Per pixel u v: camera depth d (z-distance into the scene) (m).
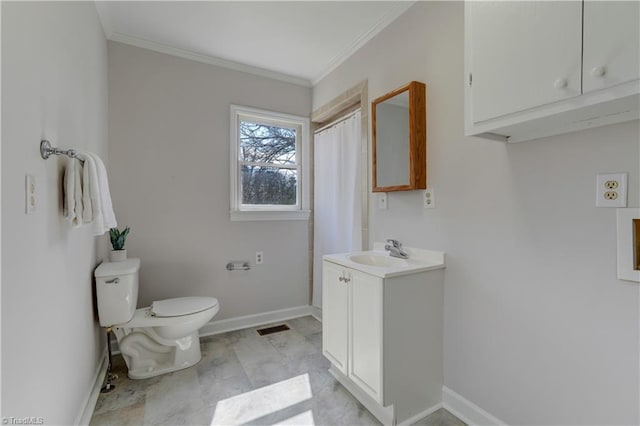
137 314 2.00
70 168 1.24
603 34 0.82
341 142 2.67
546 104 0.95
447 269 1.64
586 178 1.11
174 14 2.01
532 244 1.28
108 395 1.75
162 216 2.45
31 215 0.94
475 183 1.50
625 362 1.03
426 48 1.76
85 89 1.62
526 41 1.00
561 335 1.19
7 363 0.78
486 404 1.46
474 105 1.18
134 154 2.34
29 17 0.94
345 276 1.71
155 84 2.41
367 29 2.16
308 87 3.10
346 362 1.70
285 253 3.01
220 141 2.67
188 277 2.55
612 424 1.06
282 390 1.81
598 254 1.08
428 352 1.60
